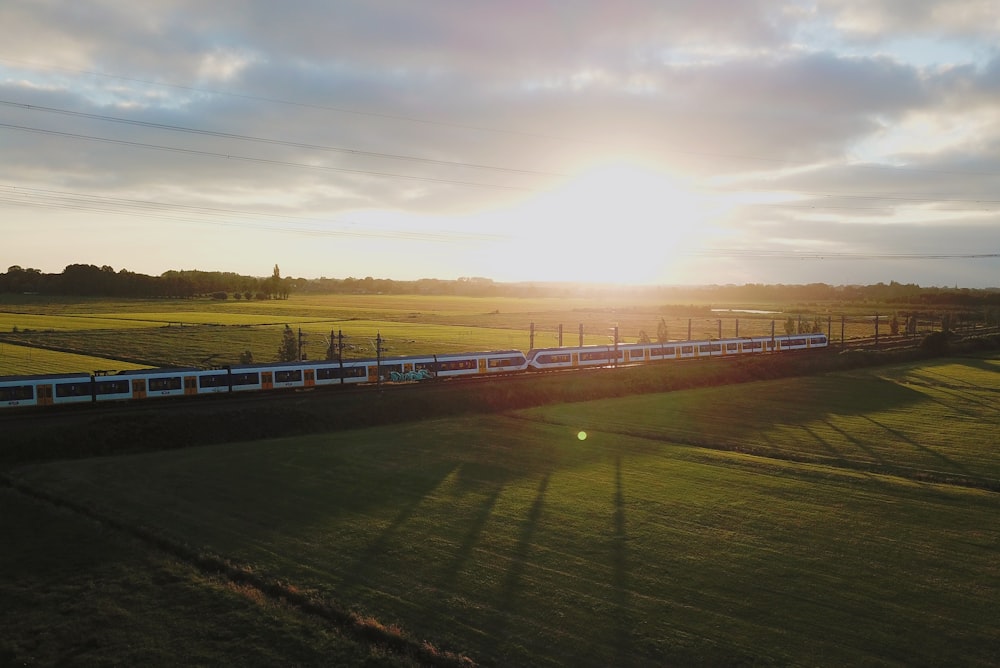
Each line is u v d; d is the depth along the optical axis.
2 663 21.69
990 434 56.19
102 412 51.84
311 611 25.39
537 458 47.50
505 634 23.69
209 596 26.36
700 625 24.28
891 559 30.11
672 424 59.91
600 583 27.58
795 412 65.81
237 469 43.47
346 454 47.75
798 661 22.02
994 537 32.84
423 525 33.91
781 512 36.28
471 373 75.75
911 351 112.50
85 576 27.86
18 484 39.16
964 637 23.52
